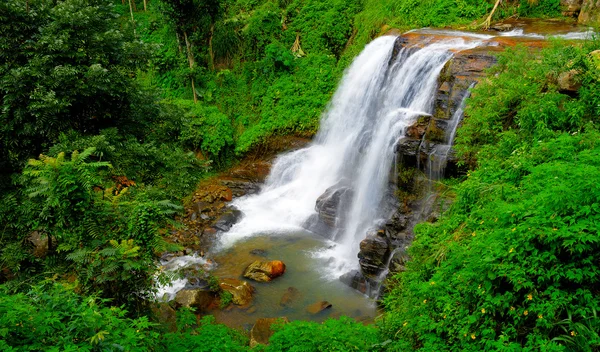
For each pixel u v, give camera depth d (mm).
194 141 18625
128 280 6637
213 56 21797
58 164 6477
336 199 14305
